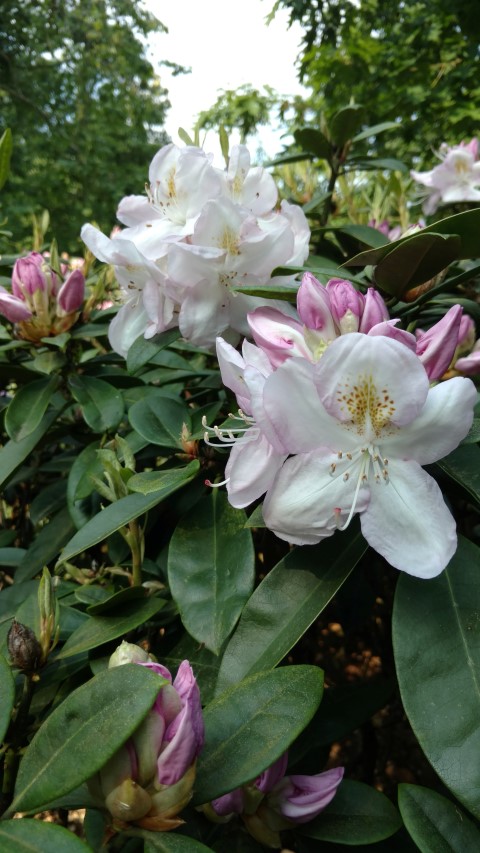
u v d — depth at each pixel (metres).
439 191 0.58
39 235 0.51
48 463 0.45
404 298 0.33
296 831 0.25
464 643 0.23
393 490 0.23
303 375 0.22
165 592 0.31
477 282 0.47
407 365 0.22
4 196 2.74
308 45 1.37
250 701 0.21
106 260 0.34
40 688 0.26
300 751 0.30
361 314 0.24
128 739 0.18
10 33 2.84
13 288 0.37
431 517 0.22
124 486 0.28
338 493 0.23
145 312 0.35
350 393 0.22
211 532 0.29
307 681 0.21
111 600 0.26
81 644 0.25
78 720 0.18
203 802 0.19
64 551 0.26
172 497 0.35
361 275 0.35
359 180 0.61
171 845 0.17
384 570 0.49
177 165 0.33
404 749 0.57
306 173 0.59
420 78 1.31
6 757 0.22
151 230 0.33
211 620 0.25
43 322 0.36
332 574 0.25
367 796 0.26
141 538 0.28
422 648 0.23
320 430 0.23
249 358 0.25
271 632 0.25
